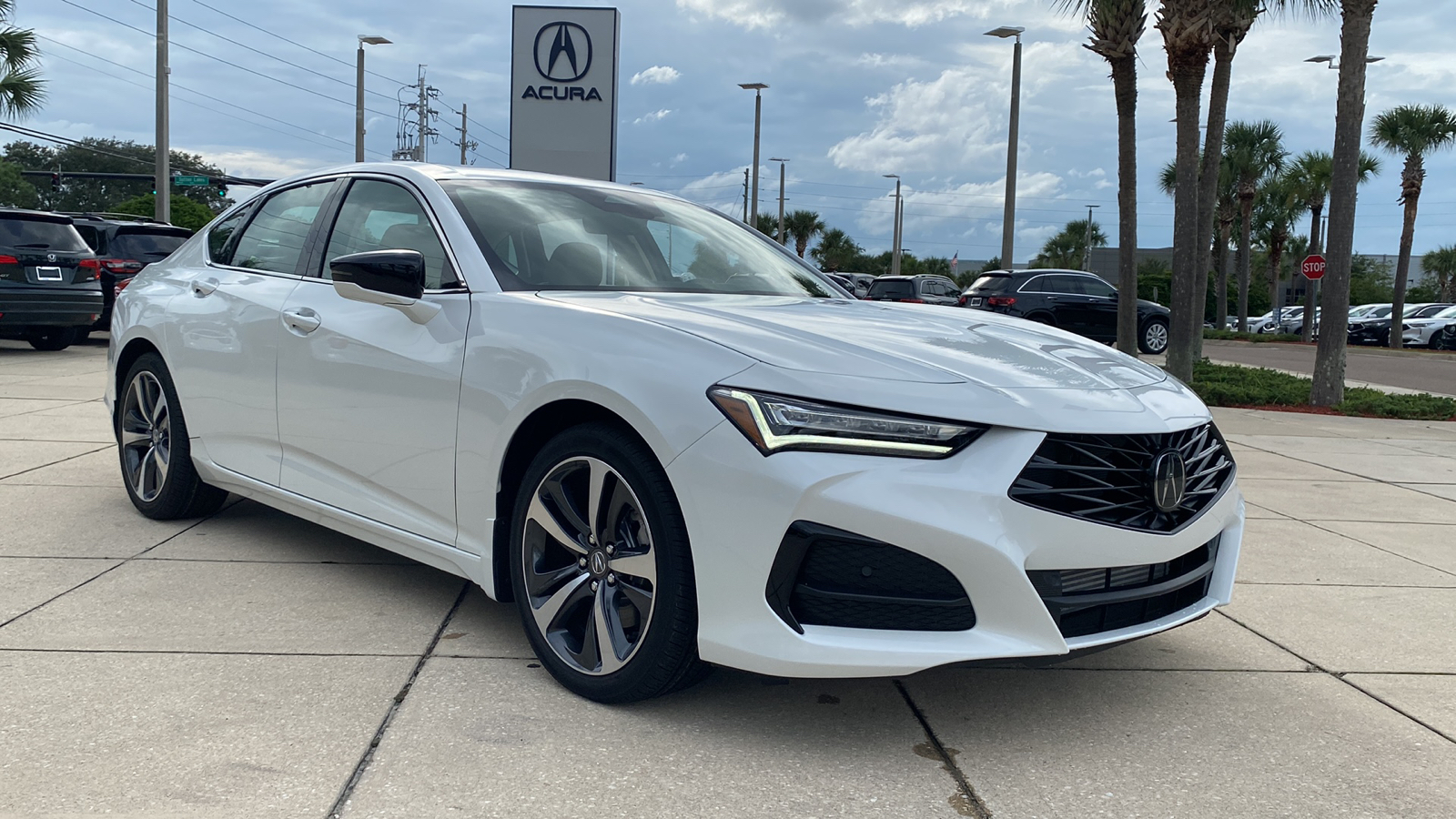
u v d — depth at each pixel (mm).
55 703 2621
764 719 2684
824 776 2389
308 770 2322
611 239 3596
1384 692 3076
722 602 2430
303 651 3047
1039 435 2438
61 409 7852
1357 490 6453
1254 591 4121
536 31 16031
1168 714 2850
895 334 2873
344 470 3477
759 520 2365
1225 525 2939
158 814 2107
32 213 11906
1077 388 2648
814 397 2385
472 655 3053
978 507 2357
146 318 4469
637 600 2623
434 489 3133
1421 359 25516
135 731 2484
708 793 2291
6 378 9828
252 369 3838
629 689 2631
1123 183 14383
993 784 2395
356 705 2676
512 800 2225
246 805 2156
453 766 2363
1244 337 38250
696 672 2619
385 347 3277
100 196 85125
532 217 3496
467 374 2994
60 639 3076
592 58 16047
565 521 2801
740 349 2557
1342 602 3992
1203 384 12742
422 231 3416
